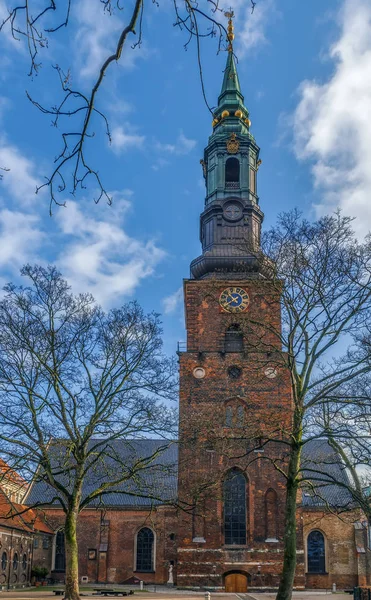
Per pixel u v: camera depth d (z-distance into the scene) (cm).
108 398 3869
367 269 3300
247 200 6281
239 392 5631
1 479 3609
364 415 3147
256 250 4044
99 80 743
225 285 5928
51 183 785
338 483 3158
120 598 4275
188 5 696
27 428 3641
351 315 3275
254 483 5425
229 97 6725
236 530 5366
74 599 3438
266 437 3438
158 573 6544
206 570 5234
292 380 3288
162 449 3984
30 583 6378
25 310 3856
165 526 6656
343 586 6419
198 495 4194
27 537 6344
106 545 6800
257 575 5225
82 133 760
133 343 4000
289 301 3359
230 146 6456
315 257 3350
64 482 6881
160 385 4009
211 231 6266
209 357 5759
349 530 6569
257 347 3866
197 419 4853
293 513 3059
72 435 3750
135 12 709
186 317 6262
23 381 3725
